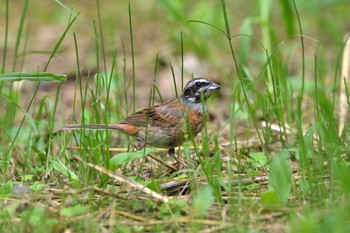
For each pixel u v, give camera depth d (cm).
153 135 1242
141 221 918
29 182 1116
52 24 2406
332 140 1070
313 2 2198
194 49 2005
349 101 1199
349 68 1716
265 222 889
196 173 1038
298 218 868
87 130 1283
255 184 1029
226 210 932
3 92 1652
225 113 1608
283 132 1340
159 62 1998
